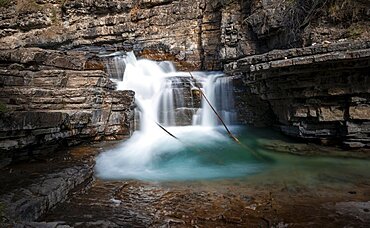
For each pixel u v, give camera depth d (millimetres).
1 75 8789
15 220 4410
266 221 5090
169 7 19297
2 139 6625
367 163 8070
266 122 12422
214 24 17875
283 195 6195
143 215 5344
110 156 8992
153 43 19234
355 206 5570
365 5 9773
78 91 9500
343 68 7910
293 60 7875
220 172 7898
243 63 9391
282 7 12859
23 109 8305
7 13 21141
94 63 14930
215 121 13000
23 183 5898
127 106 10945
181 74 15852
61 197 5840
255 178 7332
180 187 6793
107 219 5129
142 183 7086
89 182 7047
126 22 19906
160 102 13008
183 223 5074
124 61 15812
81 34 20516
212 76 14383
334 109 8844
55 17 21109
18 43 20750
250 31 15344
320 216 5207
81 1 20344
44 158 8156
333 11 10469
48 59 10094
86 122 9438
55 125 7996
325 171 7625
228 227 4941
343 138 9148
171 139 10844
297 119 9742
